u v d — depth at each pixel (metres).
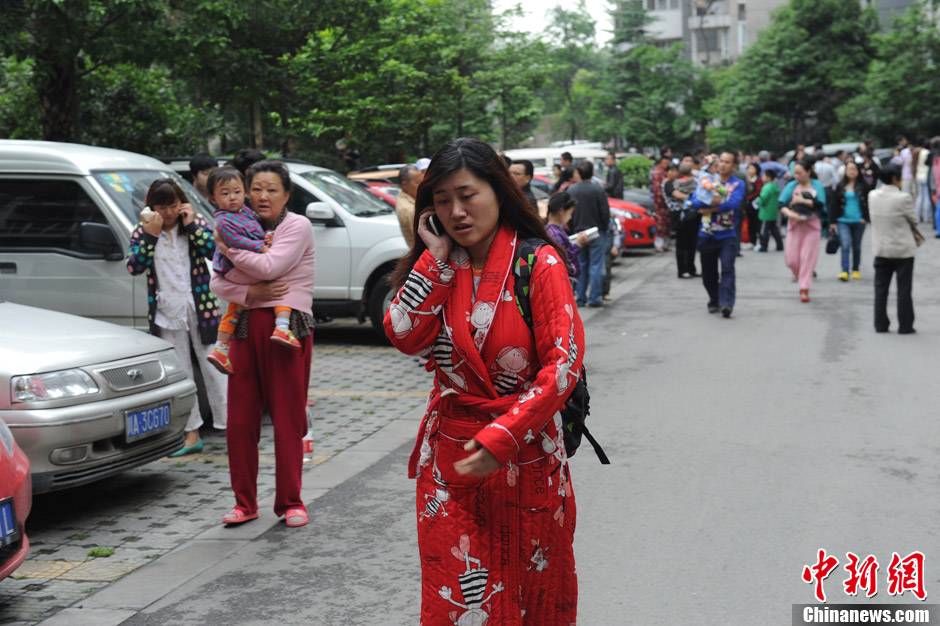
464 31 28.58
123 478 6.44
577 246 8.85
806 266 13.32
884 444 6.51
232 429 5.29
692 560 4.63
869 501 5.39
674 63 58.97
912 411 7.38
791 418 7.27
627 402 7.91
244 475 5.33
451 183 2.79
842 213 15.46
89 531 5.41
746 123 54.66
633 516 5.25
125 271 7.75
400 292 2.91
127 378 5.60
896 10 58.75
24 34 12.48
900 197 10.48
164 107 16.20
